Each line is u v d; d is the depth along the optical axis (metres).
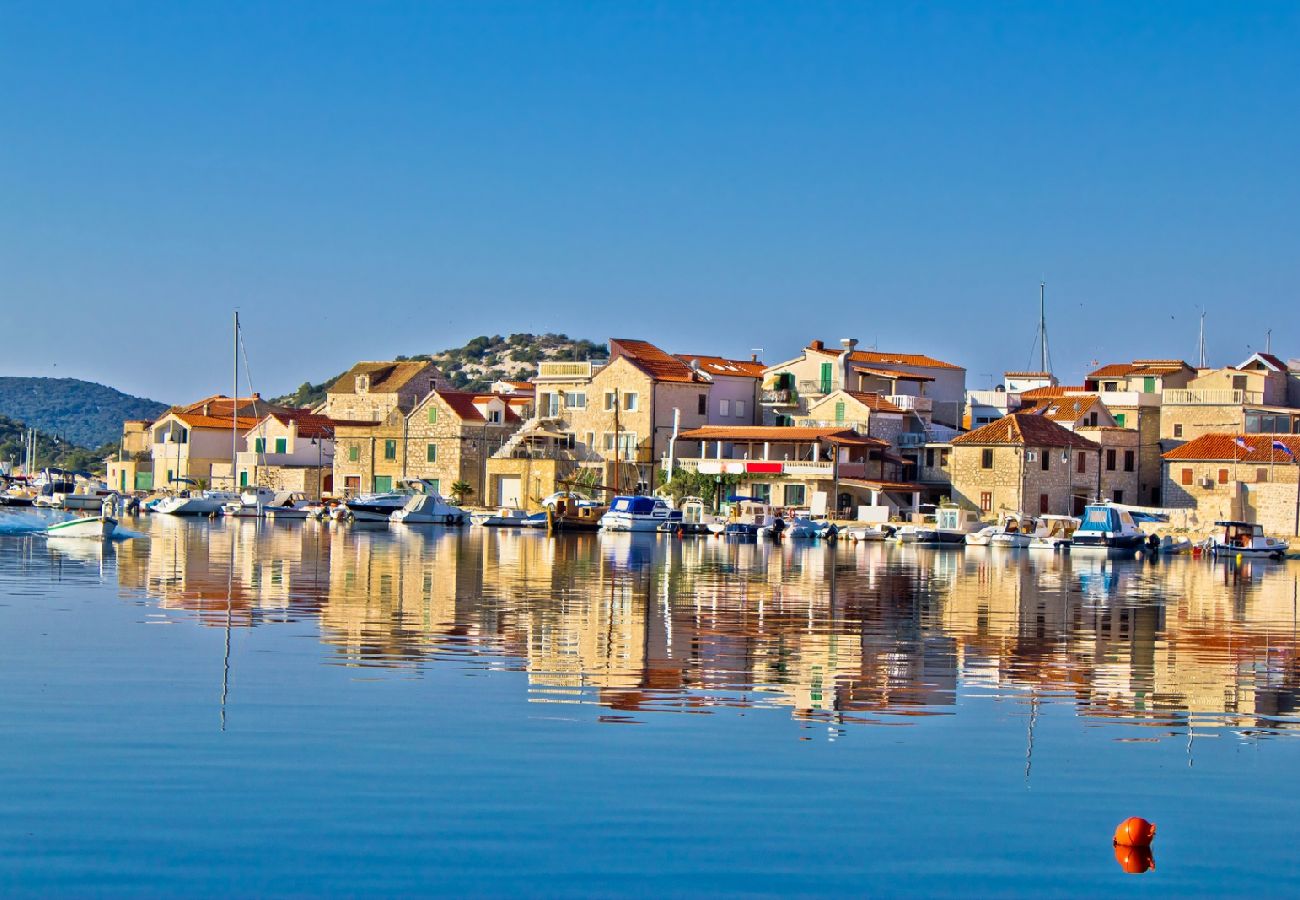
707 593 63.66
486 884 23.03
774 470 134.75
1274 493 123.25
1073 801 27.69
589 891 22.86
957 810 26.95
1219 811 27.31
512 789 27.34
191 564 73.38
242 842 24.48
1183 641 50.06
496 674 38.41
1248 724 34.38
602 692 36.19
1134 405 141.12
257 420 183.50
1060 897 23.25
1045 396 158.75
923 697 36.91
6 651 40.69
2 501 163.62
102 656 40.03
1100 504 115.69
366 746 30.05
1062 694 37.84
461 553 88.94
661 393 143.38
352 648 42.38
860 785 28.22
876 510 128.00
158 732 30.86
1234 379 144.88
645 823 25.72
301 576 67.44
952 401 157.88
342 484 158.62
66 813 25.66
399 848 24.33
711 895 22.88
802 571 79.94
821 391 149.88
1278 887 23.77
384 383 179.88
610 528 121.06
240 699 34.22
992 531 114.94
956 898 23.09
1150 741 32.34
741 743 31.05
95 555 78.50
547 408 150.88
